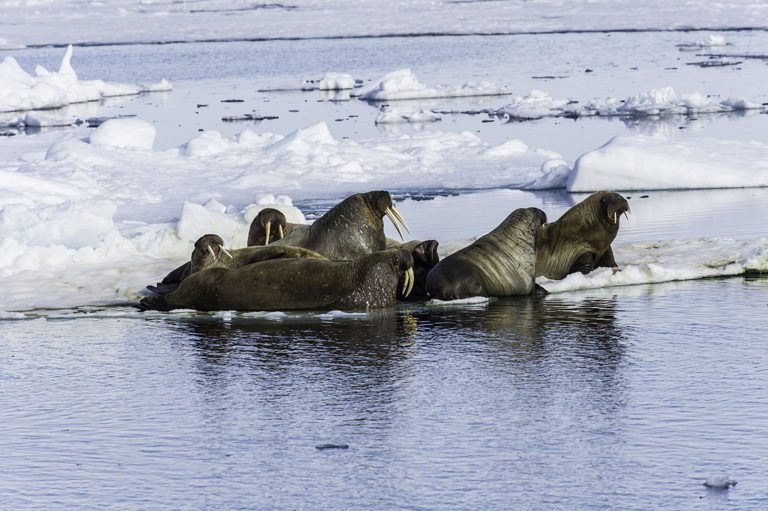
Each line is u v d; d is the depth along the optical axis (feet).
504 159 282.56
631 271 132.98
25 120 428.97
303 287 118.93
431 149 302.04
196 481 66.59
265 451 71.67
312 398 83.71
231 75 627.05
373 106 463.01
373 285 119.14
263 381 89.25
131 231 173.47
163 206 225.35
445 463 68.44
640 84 489.26
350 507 61.98
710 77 506.07
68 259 151.02
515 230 127.13
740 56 608.19
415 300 124.67
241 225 165.58
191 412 80.89
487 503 61.93
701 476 65.21
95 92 524.93
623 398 81.41
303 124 393.50
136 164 279.28
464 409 79.66
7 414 81.82
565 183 246.27
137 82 601.62
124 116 441.27
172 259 152.87
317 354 98.22
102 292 132.05
